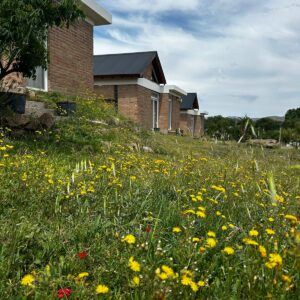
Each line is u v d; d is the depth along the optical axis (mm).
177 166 5082
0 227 2410
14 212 2701
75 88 11812
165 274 1486
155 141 10062
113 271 1935
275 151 9664
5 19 5336
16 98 6953
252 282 1558
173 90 23344
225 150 9953
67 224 2643
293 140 10914
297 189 4379
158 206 3105
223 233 2465
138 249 1992
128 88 18672
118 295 1671
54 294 1619
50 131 6746
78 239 2426
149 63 19688
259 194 3498
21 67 6500
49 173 3844
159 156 7559
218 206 3080
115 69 19062
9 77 8625
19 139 6102
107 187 3500
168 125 24031
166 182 3865
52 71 10562
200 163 5996
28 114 7219
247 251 1979
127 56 20625
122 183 3662
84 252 2043
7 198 3004
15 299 1620
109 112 11398
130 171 4414
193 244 2062
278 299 1527
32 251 2209
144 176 4207
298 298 1587
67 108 8789
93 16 12492
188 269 1876
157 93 22406
